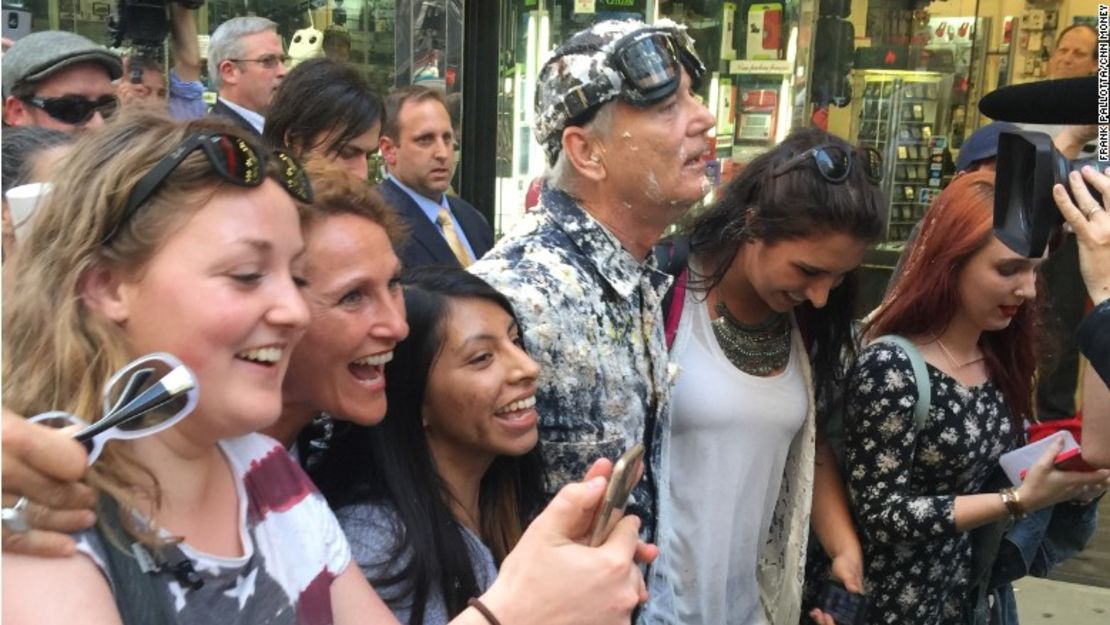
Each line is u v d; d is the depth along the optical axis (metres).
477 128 5.17
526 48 5.08
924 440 1.95
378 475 1.30
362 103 2.64
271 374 0.88
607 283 1.50
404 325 1.25
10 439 0.71
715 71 4.79
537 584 0.90
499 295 1.36
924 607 2.01
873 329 2.05
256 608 0.89
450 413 1.33
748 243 1.76
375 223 1.23
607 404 1.47
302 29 4.53
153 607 0.80
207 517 0.89
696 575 1.80
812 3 4.65
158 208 0.82
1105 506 4.37
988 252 1.86
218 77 3.57
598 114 1.47
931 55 5.05
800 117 4.73
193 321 0.82
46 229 0.84
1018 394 2.05
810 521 2.07
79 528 0.77
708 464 1.80
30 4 3.46
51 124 2.43
